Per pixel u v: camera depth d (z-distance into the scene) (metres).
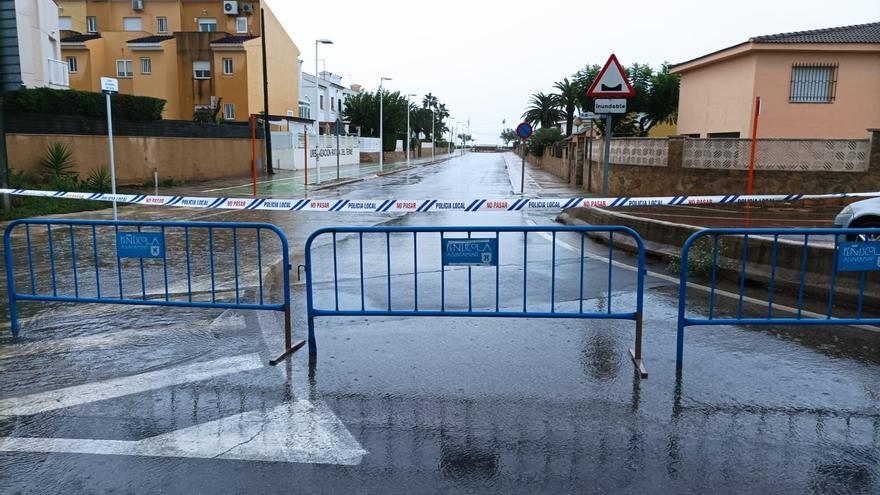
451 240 5.59
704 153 18.67
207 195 23.56
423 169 53.06
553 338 6.09
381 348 5.80
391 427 4.25
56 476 3.66
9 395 4.77
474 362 5.44
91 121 24.03
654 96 35.75
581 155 29.97
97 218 16.41
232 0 50.81
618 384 4.95
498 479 3.61
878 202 9.23
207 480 3.61
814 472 3.69
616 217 11.50
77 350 5.74
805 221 14.09
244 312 7.00
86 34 48.91
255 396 4.75
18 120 21.25
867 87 21.48
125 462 3.81
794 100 21.81
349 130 66.44
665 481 3.59
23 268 9.66
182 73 46.69
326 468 3.74
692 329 6.35
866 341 5.95
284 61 52.31
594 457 3.85
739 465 3.76
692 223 13.84
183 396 4.76
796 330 6.29
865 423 4.29
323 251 11.44
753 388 4.87
